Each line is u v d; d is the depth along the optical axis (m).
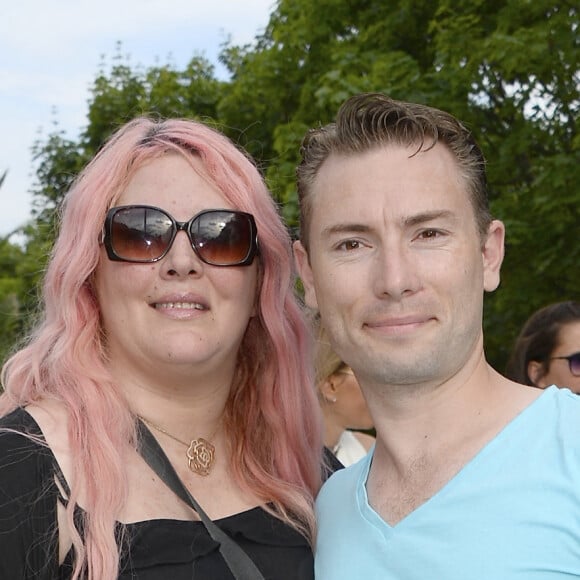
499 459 2.00
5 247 18.36
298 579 2.42
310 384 2.90
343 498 2.39
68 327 2.45
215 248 2.43
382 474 2.31
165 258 2.39
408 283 2.08
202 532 2.31
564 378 4.35
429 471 2.14
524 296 8.17
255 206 2.57
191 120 2.71
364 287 2.14
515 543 1.88
